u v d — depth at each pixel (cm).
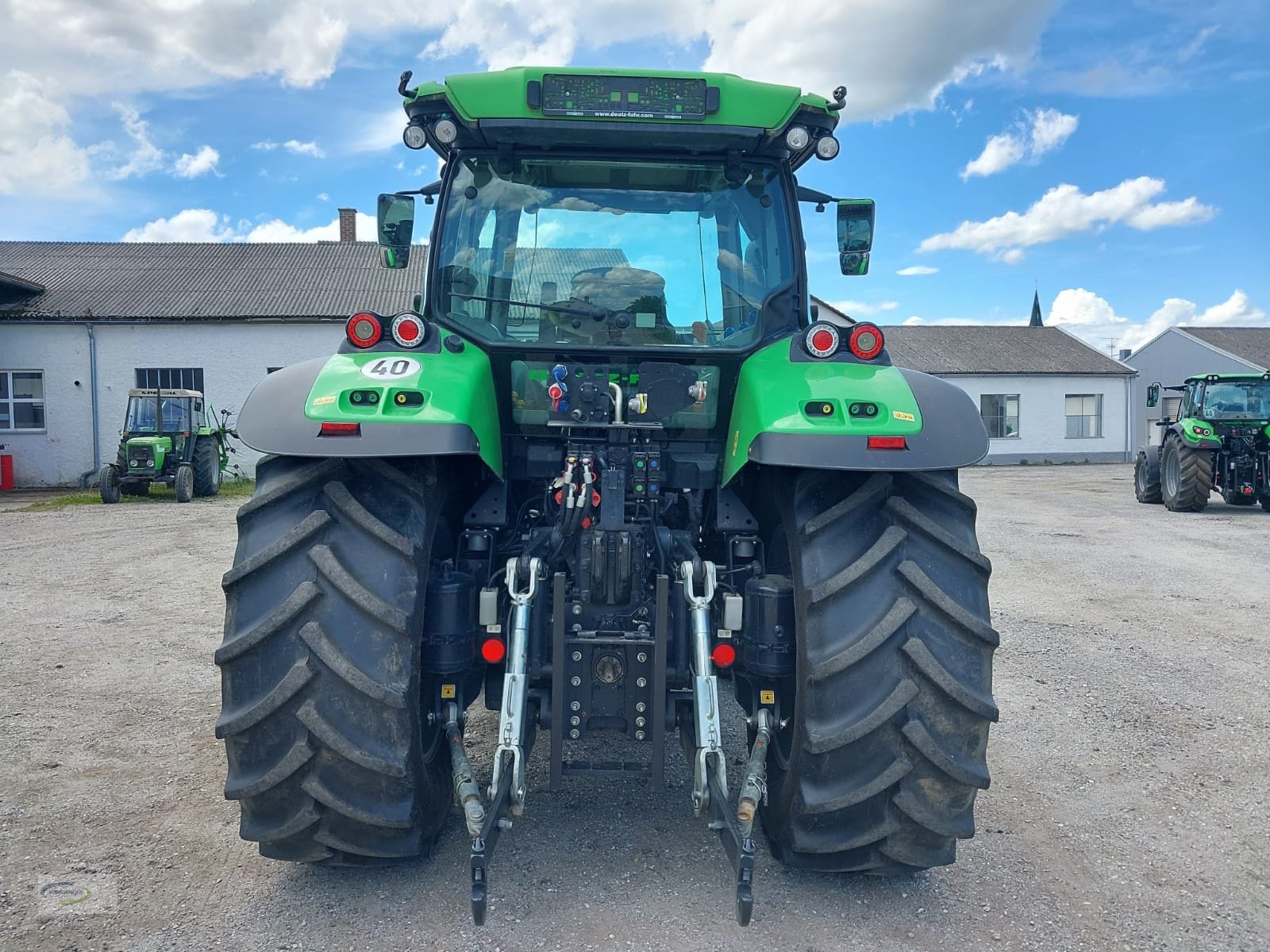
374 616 250
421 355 279
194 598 762
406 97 307
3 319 2333
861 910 277
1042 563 946
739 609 284
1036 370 3381
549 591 289
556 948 254
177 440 1775
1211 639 628
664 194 324
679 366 314
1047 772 396
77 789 364
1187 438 1434
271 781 250
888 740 255
